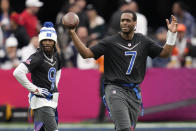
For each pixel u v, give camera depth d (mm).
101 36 41062
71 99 36281
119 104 21812
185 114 36875
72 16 21656
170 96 36812
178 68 36781
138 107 22484
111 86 22281
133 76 22344
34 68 22188
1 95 36156
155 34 44906
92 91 36281
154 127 33906
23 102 36156
